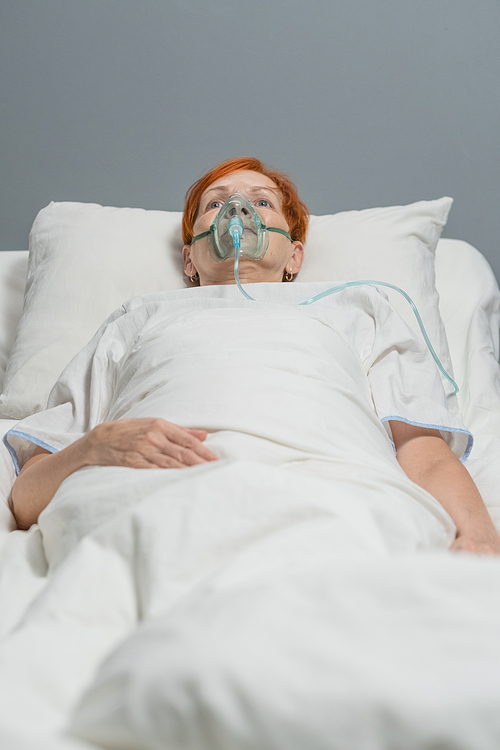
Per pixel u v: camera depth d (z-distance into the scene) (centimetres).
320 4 214
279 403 94
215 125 223
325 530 61
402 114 217
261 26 217
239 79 220
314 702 33
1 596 69
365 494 74
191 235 176
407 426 120
